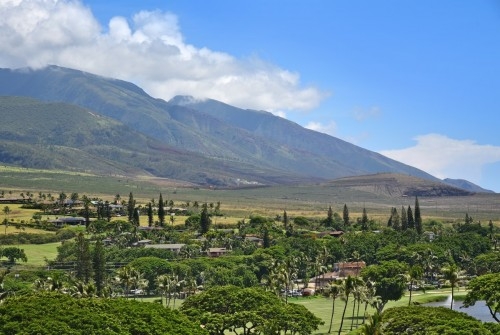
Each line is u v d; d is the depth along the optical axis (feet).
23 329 317.42
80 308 353.31
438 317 415.44
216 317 472.85
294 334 507.71
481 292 500.33
